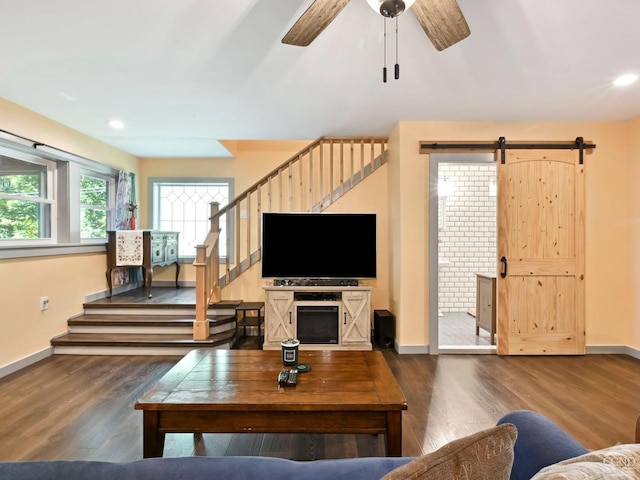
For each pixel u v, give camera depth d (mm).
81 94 2979
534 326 3674
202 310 3656
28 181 3598
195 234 5707
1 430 2203
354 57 2375
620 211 3705
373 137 4328
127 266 4543
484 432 764
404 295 3709
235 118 3607
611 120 3668
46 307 3529
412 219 3709
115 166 4816
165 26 2016
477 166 5699
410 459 1071
